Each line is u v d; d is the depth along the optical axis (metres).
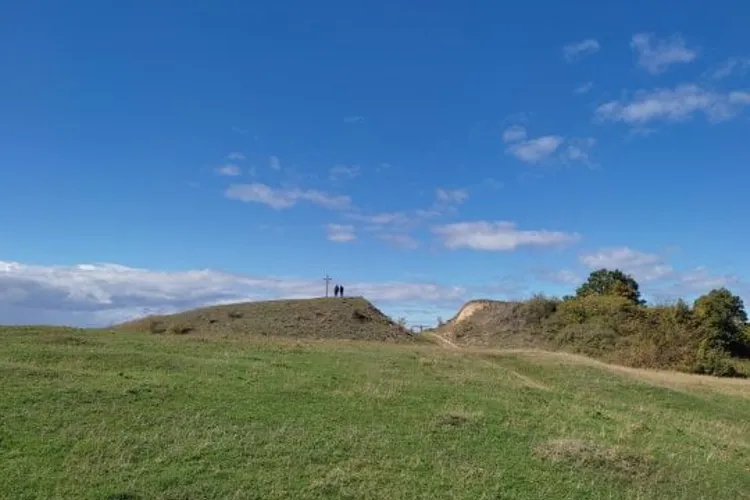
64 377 18.97
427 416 18.39
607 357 56.34
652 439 19.02
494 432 17.34
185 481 12.58
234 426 15.89
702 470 16.30
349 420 17.36
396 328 64.56
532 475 14.41
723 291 66.25
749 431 25.91
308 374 23.42
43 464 12.85
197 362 23.86
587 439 17.62
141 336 33.25
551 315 71.25
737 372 51.31
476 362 32.84
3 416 15.12
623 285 86.75
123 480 12.44
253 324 57.88
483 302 81.12
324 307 64.94
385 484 13.23
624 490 14.20
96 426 15.06
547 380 32.16
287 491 12.54
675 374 45.12
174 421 15.88
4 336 29.08
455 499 12.81
